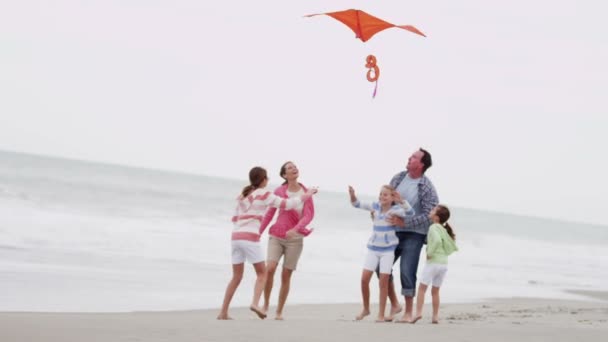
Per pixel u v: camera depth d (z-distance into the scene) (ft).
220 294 49.78
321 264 76.18
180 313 39.65
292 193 35.73
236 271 33.47
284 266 35.35
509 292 65.00
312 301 49.93
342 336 25.80
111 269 56.70
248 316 40.47
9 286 43.96
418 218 35.37
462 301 55.06
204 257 72.59
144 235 87.97
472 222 310.65
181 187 287.69
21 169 264.93
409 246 35.70
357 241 110.63
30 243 68.95
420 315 35.32
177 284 52.60
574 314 47.14
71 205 129.80
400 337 26.07
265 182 33.65
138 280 52.47
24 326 24.62
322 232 128.06
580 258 133.39
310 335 25.61
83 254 64.69
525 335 27.76
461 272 81.92
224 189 319.06
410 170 36.55
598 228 472.44
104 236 82.12
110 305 41.06
